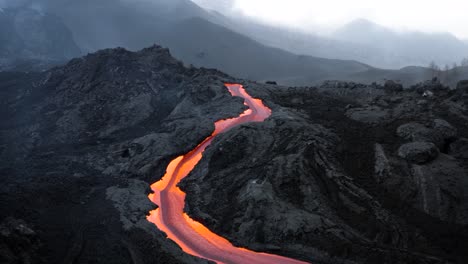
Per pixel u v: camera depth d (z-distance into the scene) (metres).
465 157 70.06
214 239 58.84
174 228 61.50
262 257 54.25
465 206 61.03
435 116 81.31
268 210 60.09
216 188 69.88
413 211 60.84
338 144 74.75
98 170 82.75
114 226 58.66
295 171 66.50
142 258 51.56
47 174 76.69
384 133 77.44
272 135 79.69
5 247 46.81
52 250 51.16
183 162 83.81
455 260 52.09
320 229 56.47
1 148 101.75
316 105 100.69
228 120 96.25
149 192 72.56
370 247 53.25
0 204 58.00
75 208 63.34
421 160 67.44
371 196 63.12
